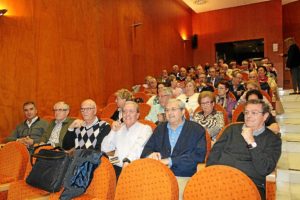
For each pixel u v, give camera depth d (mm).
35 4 4469
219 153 2207
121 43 6570
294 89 6020
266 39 9750
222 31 10484
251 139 2018
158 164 1640
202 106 3266
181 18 10016
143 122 3012
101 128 3000
